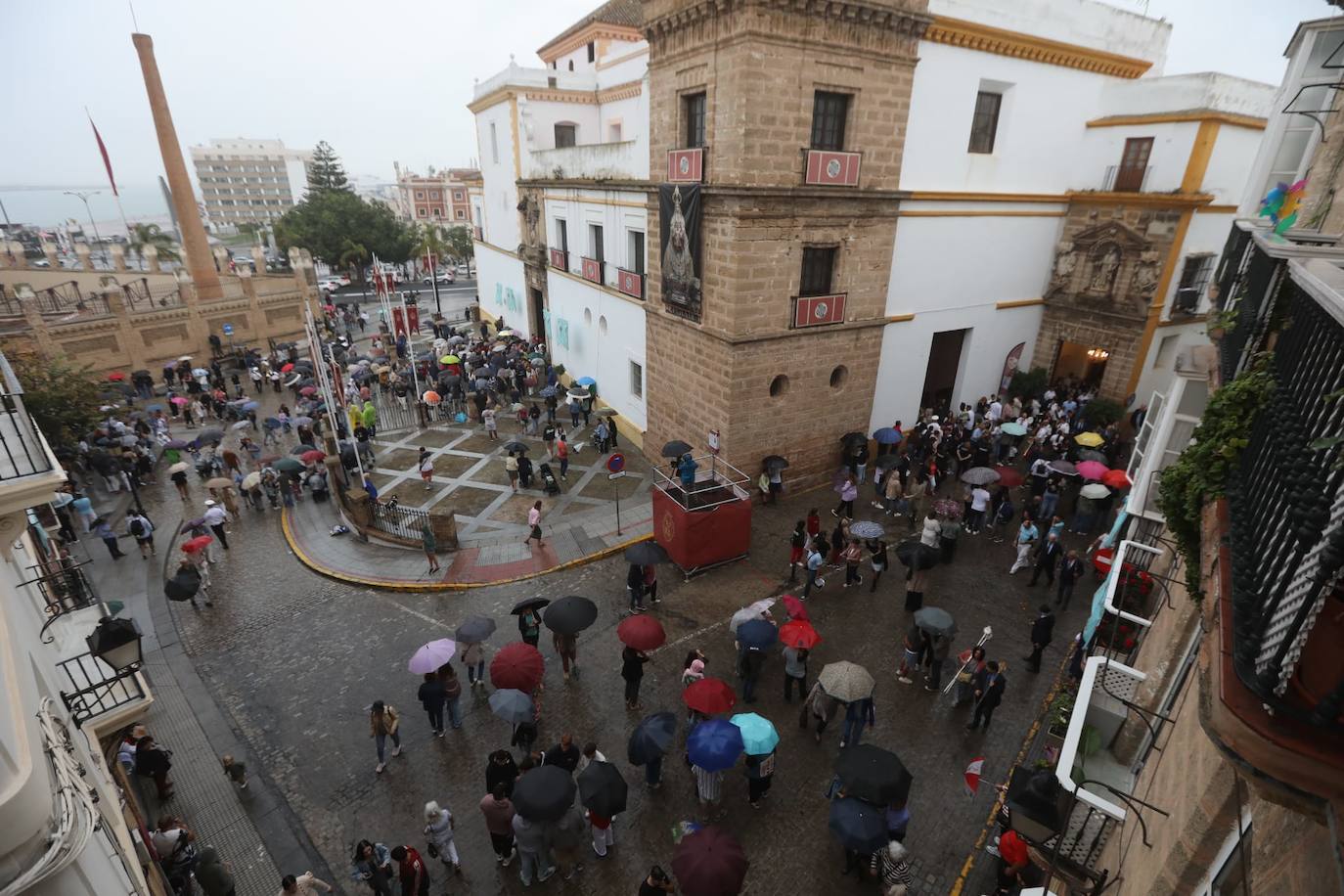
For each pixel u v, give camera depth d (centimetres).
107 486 2122
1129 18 2042
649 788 1018
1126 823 578
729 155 1538
